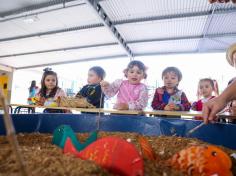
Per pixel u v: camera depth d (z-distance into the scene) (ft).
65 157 2.21
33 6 17.42
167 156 3.40
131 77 9.35
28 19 18.72
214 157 2.43
